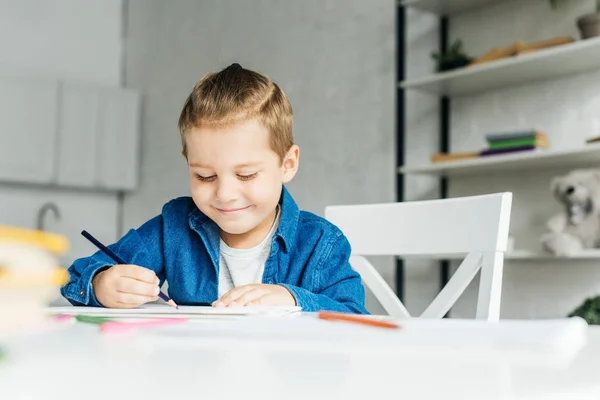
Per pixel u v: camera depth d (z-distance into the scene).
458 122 2.63
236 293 0.82
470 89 2.54
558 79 2.36
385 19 2.87
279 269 1.11
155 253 1.17
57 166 3.94
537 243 2.38
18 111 3.82
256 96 0.98
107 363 0.32
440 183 2.67
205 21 3.87
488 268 1.08
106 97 4.12
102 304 0.83
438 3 2.53
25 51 4.11
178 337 0.46
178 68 4.04
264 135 0.98
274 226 1.13
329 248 1.10
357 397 0.24
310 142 3.17
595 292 2.24
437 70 2.49
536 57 2.14
